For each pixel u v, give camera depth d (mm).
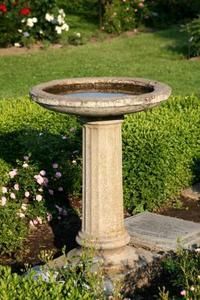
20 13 15508
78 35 16219
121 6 17547
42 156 6859
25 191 6535
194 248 5621
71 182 6926
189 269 5023
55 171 6801
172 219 6230
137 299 5145
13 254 5879
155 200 6773
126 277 5172
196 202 7109
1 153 7191
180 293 4938
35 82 12484
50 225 6484
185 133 7383
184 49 15250
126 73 13203
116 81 5598
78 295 3998
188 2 19188
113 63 14109
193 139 7418
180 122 7852
